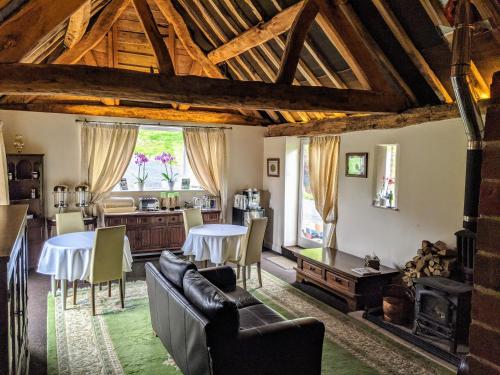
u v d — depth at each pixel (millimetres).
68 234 5137
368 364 3451
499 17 3086
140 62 6688
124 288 4863
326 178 6238
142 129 7301
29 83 3387
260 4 4977
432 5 3471
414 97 4723
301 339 2895
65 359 3469
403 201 4906
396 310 4164
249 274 5730
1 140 5574
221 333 2611
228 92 4020
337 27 4277
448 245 4340
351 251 5816
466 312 3572
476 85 3855
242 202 7488
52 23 3326
